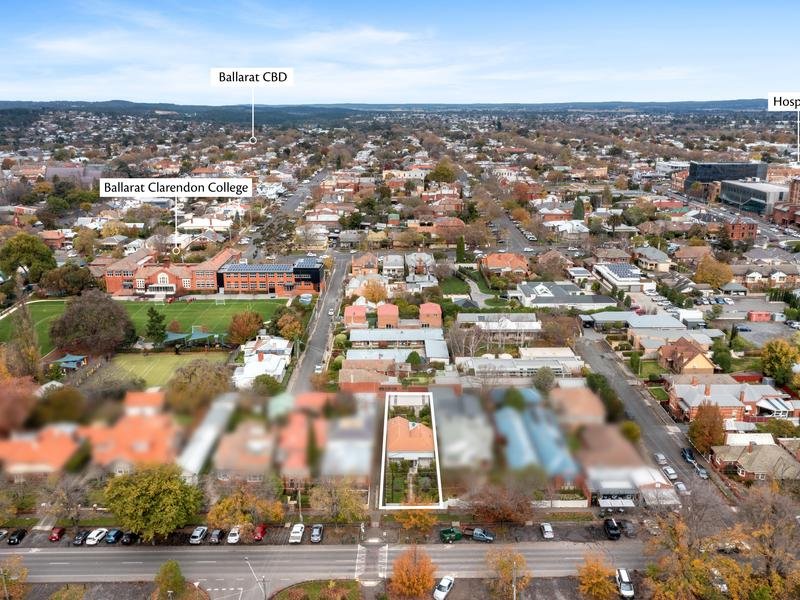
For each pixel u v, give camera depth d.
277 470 73.25
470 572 72.06
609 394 97.12
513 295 166.88
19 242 176.38
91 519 80.94
